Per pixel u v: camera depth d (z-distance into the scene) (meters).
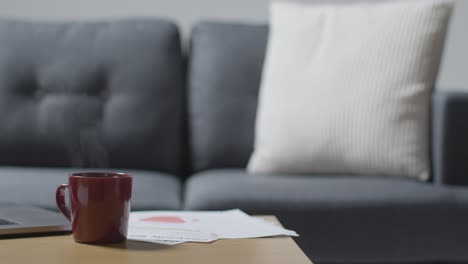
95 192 0.76
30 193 1.42
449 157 1.68
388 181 1.62
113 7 2.54
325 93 1.77
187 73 2.13
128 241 0.79
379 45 1.80
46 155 1.92
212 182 1.60
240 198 1.44
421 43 1.78
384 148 1.71
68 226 0.84
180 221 0.92
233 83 2.02
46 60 1.99
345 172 1.76
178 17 2.55
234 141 1.97
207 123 1.99
